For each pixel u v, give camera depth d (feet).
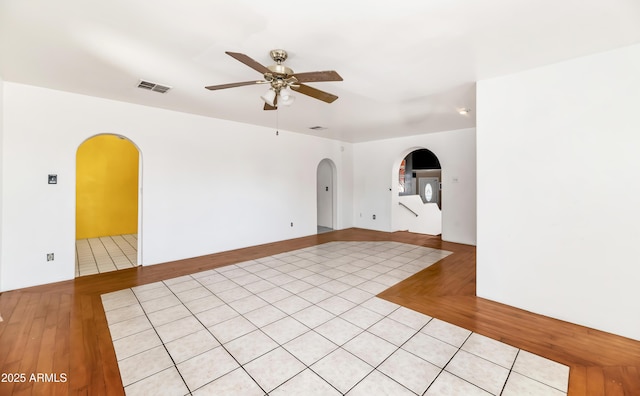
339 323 8.01
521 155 8.71
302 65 8.41
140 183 13.12
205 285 10.91
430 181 40.40
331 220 23.88
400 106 12.89
